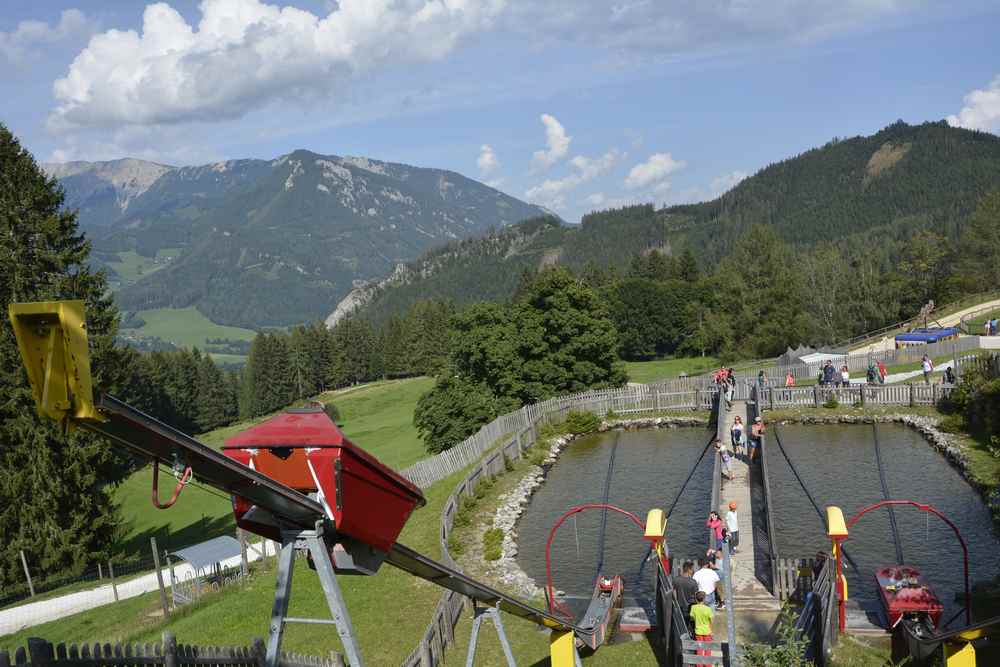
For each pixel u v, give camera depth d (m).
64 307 6.14
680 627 21.48
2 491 44.28
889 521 38.88
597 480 51.62
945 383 59.81
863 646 23.72
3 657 10.43
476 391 70.62
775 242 125.56
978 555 33.81
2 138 47.34
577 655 20.08
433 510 43.31
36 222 47.03
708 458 54.41
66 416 6.30
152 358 162.50
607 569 35.81
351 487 8.96
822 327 136.75
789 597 26.64
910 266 147.50
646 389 71.25
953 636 18.41
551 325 78.12
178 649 12.67
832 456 51.47
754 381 68.19
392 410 143.00
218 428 179.88
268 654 8.59
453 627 27.08
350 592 30.47
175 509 69.75
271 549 44.25
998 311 98.62
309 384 194.12
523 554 38.62
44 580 44.81
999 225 140.00
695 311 151.50
